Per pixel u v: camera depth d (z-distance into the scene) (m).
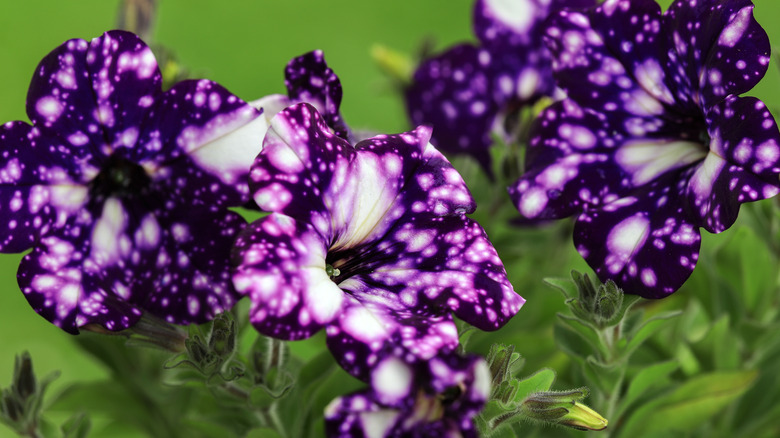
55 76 0.52
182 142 0.53
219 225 0.53
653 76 0.55
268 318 0.48
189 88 0.53
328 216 0.50
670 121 0.55
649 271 0.53
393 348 0.48
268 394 0.55
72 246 0.53
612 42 0.55
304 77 0.54
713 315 0.63
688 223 0.53
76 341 0.64
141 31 0.64
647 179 0.55
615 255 0.54
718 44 0.52
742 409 0.64
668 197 0.54
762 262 0.62
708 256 0.64
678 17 0.54
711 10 0.52
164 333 0.54
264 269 0.48
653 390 0.61
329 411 0.48
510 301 0.51
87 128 0.53
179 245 0.53
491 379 0.52
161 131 0.53
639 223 0.54
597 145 0.55
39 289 0.52
